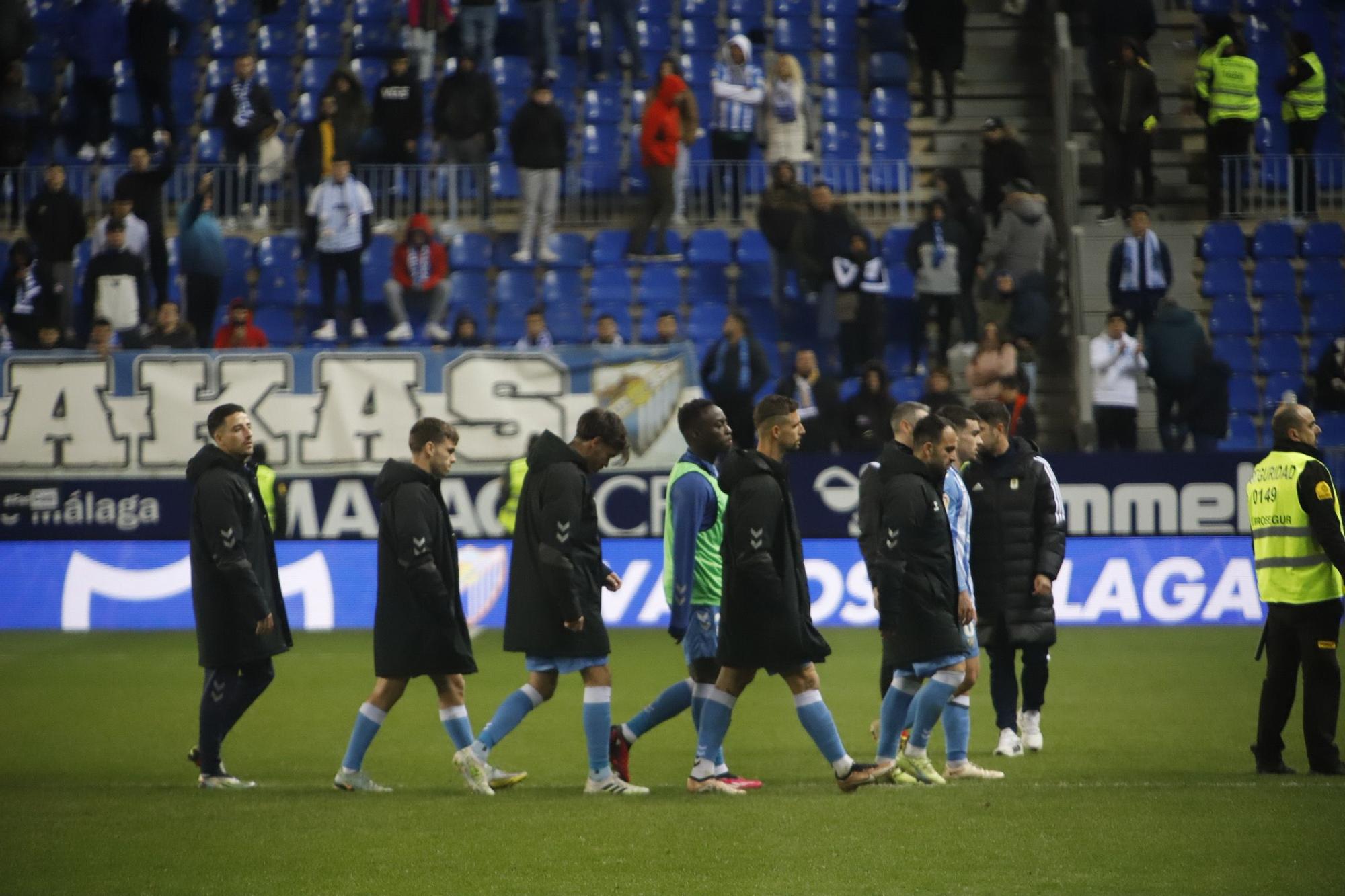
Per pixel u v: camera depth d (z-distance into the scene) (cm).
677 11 6644
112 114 6275
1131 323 5138
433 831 1997
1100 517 4584
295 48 6544
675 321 4753
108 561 4600
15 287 5025
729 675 2281
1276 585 2461
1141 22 5856
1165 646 4181
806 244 5138
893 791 2277
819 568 4575
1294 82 5900
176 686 3588
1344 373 5041
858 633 4481
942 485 2339
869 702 3350
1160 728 2973
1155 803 2148
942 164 6166
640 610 4631
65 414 4606
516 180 6100
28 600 4588
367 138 5634
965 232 5181
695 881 1727
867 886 1697
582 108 6328
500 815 2112
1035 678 2744
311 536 4625
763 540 2192
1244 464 4578
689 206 5881
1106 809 2103
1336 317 5606
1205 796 2198
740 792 2286
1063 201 5884
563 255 5688
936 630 2314
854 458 4578
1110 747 2769
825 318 5134
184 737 2941
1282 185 6009
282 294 5562
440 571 2348
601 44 6259
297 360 4644
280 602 2488
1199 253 5769
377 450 4647
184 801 2248
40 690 3531
